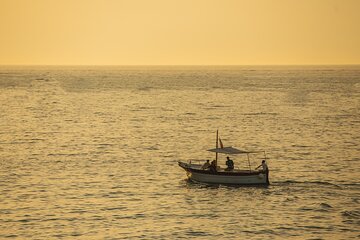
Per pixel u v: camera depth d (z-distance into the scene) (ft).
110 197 224.94
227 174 242.58
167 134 392.88
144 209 210.18
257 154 317.42
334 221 197.06
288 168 278.67
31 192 231.09
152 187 240.32
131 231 188.03
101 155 312.09
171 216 203.00
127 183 246.68
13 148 335.06
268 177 252.42
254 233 186.70
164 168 277.85
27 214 203.31
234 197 225.97
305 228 191.01
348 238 182.70
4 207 210.79
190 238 182.19
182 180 252.83
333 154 317.01
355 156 311.27
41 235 183.83
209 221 197.77
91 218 199.93
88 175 261.24
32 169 273.95
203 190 236.02
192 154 316.60
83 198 223.10
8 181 249.14
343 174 264.93
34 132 404.36
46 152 321.32
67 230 188.34
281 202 218.59
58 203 216.33
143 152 321.73
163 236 184.03
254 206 213.87
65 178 255.29
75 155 311.68
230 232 187.62
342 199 222.28
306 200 220.84
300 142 359.05
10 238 180.96
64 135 388.98
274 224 194.70
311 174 264.52
